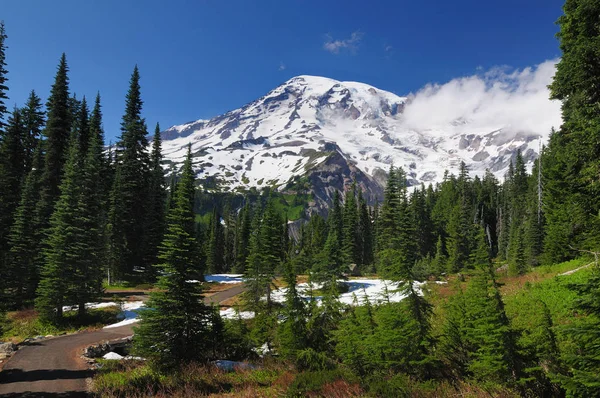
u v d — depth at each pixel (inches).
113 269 1831.9
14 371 642.8
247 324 1027.9
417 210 2755.9
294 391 454.9
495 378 444.8
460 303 589.9
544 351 442.3
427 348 516.1
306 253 2578.7
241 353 789.2
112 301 1438.2
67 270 1182.9
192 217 810.2
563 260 1250.6
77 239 1229.1
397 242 1835.6
